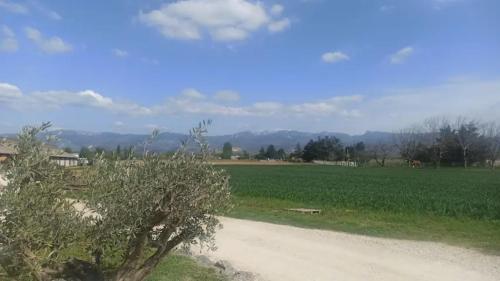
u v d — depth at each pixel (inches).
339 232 698.8
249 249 557.9
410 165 4325.8
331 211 967.6
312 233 684.1
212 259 490.3
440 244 612.4
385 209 995.3
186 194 227.3
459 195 1307.8
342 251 557.3
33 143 219.1
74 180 232.8
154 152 233.8
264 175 2527.1
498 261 515.5
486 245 607.8
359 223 792.3
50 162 221.3
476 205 1022.4
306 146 5492.1
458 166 4160.9
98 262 244.4
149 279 360.2
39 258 212.4
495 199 1176.2
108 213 220.5
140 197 218.7
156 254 240.8
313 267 474.6
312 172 2984.7
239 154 5861.2
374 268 474.9
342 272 456.8
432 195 1293.1
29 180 213.0
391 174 2795.3
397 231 713.0
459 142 4084.6
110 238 228.2
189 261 443.2
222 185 239.1
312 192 1365.7
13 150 217.5
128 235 224.7
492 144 4028.1
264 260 502.0
